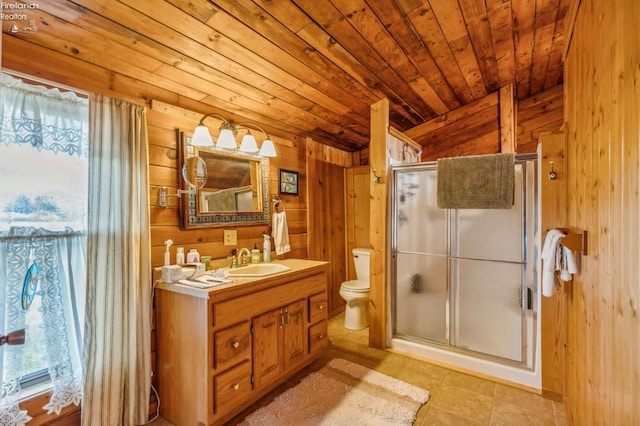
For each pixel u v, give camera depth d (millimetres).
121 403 1659
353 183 3793
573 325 1737
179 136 2031
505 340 2295
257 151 2363
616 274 986
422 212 2633
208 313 1624
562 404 1921
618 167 969
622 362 928
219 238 2297
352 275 3793
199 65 1879
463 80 2953
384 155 2691
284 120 2777
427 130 3691
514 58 2746
